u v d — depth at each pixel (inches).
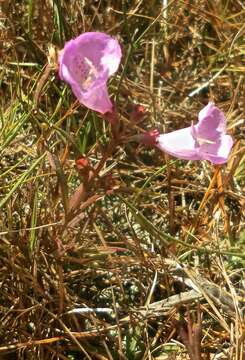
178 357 8.2
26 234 8.2
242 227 9.7
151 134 6.8
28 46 10.1
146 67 11.4
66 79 6.1
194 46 11.8
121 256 8.9
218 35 11.7
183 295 8.6
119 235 8.7
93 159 9.7
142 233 9.5
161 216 9.7
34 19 10.5
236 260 9.2
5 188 8.5
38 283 8.2
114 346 8.3
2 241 8.2
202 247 9.0
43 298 8.0
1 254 8.1
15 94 9.5
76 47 6.2
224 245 9.4
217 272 9.1
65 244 8.5
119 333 8.0
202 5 11.9
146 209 9.7
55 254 8.0
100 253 8.4
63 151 9.2
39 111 8.7
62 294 7.9
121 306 8.7
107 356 8.2
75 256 8.5
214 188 9.9
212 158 6.7
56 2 9.7
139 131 10.1
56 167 7.4
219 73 11.0
